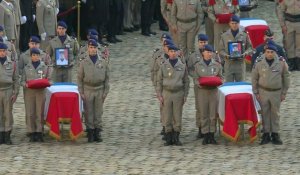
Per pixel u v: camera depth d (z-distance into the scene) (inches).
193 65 2758.4
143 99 3179.1
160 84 2728.8
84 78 2748.5
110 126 2918.3
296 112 3026.6
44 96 2755.9
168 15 3398.1
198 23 3371.1
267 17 4291.3
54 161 2586.1
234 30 3034.0
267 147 2704.2
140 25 4013.3
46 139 2805.1
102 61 2753.4
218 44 3230.8
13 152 2664.9
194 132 2861.7
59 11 3690.9
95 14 3732.8
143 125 2930.6
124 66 3543.3
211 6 3324.3
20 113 3031.5
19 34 3420.3
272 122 2731.3
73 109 2746.1
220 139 2800.2
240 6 3649.1
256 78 2721.5
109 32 3823.8
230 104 2711.6
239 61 3036.4
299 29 3449.8
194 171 2490.2
